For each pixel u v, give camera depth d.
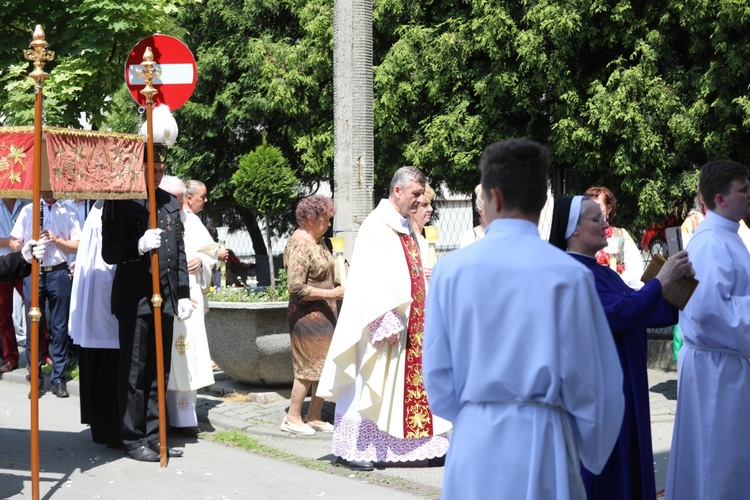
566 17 10.94
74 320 6.91
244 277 16.84
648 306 3.83
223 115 18.59
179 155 18.98
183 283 6.54
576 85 11.48
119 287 6.47
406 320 6.26
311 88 15.41
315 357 7.12
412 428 6.24
